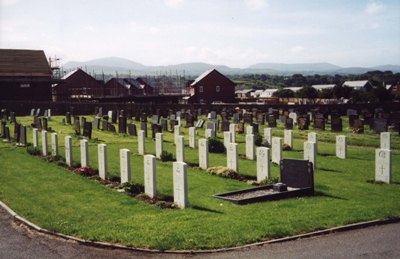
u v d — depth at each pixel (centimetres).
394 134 3366
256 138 2722
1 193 1537
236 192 1501
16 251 1025
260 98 8281
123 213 1284
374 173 1895
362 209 1249
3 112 4666
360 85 11219
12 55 6259
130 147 2739
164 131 3588
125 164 1641
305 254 955
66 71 7775
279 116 4469
